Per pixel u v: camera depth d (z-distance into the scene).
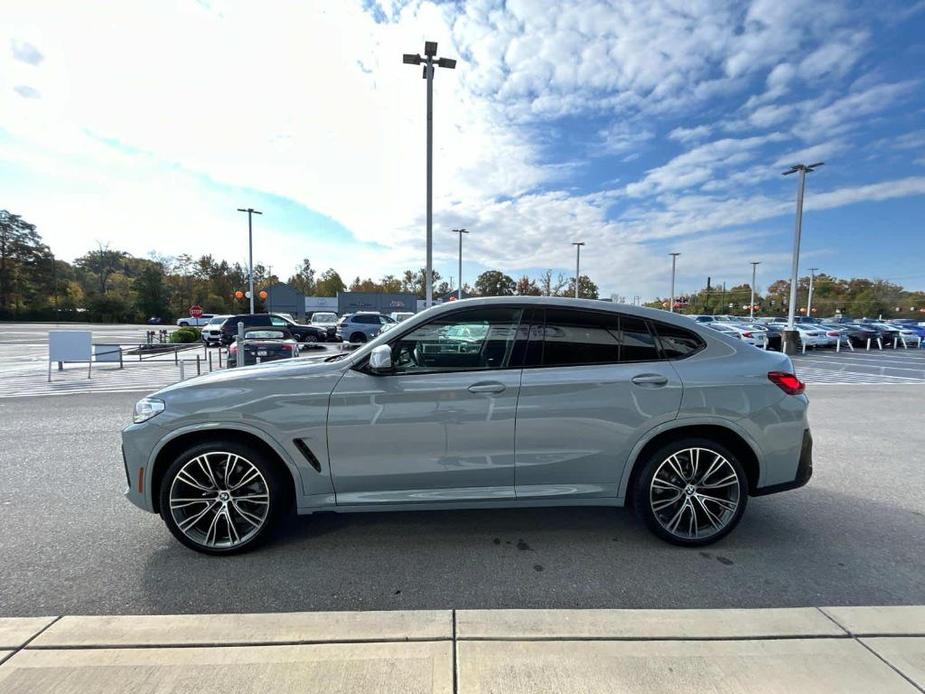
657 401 3.21
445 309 3.29
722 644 2.20
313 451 3.10
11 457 5.34
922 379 13.63
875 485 4.50
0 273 67.44
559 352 3.26
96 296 75.25
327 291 95.75
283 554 3.15
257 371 3.24
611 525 3.63
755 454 3.29
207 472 3.12
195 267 88.69
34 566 2.98
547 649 2.16
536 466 3.19
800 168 25.39
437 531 3.52
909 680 1.99
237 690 1.91
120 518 3.70
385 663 2.07
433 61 16.27
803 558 3.12
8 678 1.96
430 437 3.12
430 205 17.06
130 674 2.00
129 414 7.86
